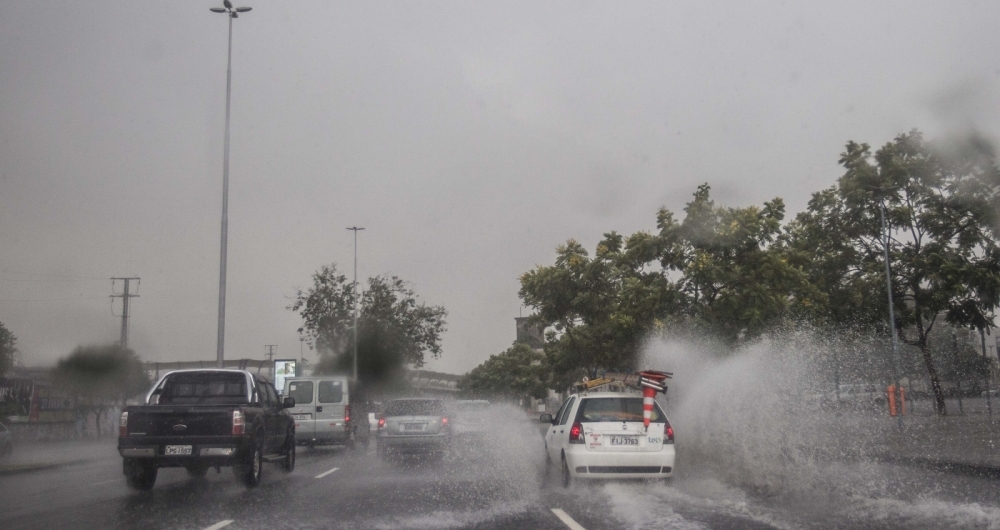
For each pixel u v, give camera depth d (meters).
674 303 19.17
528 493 11.24
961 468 13.50
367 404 35.62
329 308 48.94
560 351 25.06
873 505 9.57
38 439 31.02
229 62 26.27
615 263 21.88
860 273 31.86
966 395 36.22
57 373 34.09
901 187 31.00
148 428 11.84
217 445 11.83
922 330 31.23
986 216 29.69
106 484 13.73
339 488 12.22
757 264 18.41
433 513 9.38
